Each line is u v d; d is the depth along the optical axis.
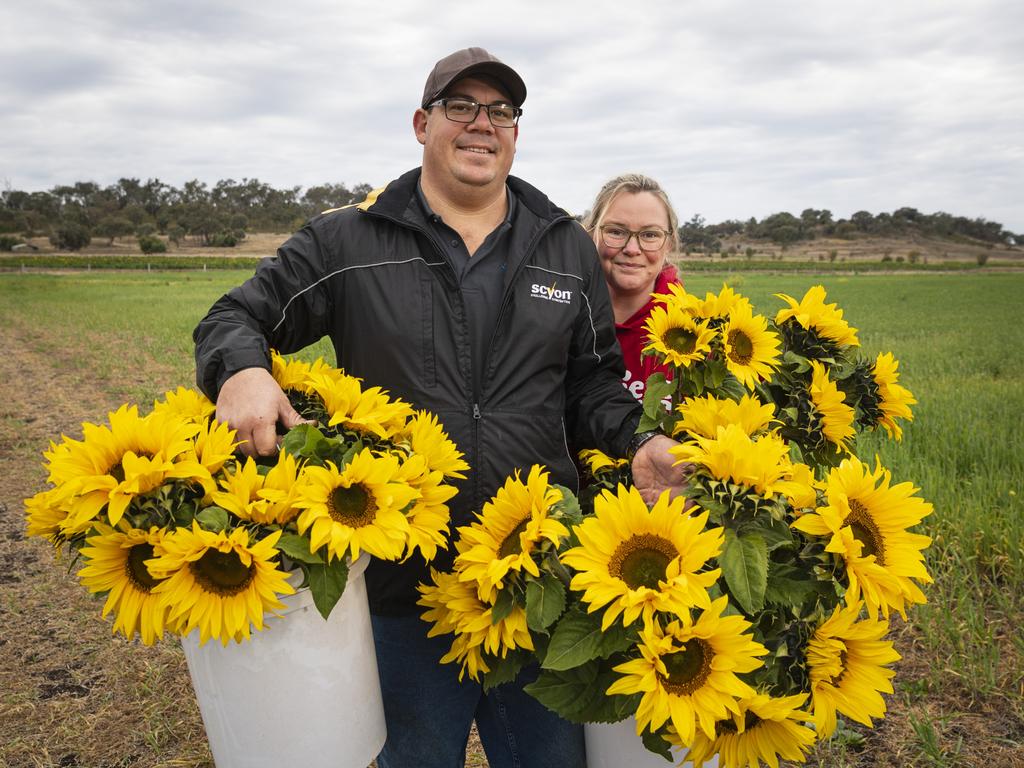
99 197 156.50
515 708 2.18
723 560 1.48
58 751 3.15
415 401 2.01
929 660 3.56
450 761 2.20
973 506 4.84
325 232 2.05
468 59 1.93
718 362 1.96
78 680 3.67
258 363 1.75
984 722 3.13
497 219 2.14
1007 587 4.16
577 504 1.71
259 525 1.46
